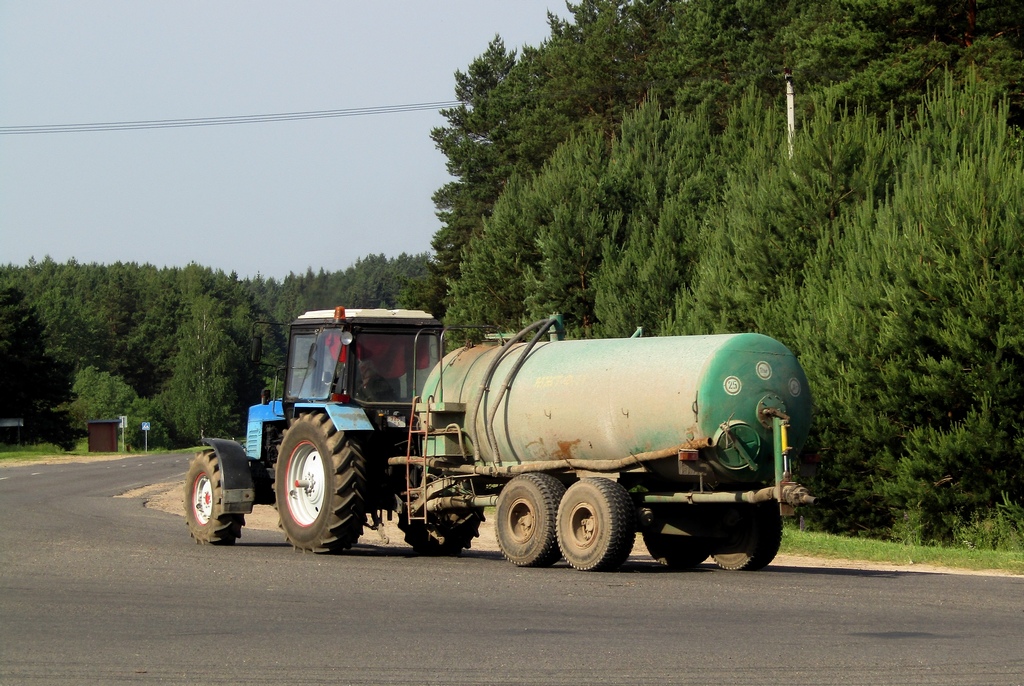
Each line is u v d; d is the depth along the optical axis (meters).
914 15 67.50
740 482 25.83
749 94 74.56
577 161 69.62
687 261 59.19
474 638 16.36
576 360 28.20
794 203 48.66
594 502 25.31
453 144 138.50
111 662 14.94
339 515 30.33
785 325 45.59
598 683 13.39
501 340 31.30
